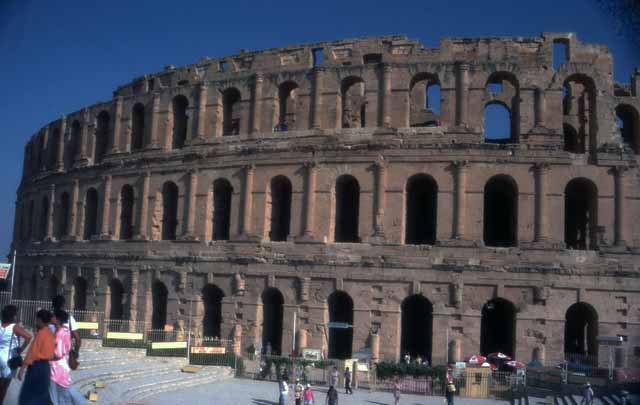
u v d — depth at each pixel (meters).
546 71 63.62
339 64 69.50
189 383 54.09
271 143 69.19
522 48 64.69
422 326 72.50
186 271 70.75
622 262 59.16
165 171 75.19
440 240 61.97
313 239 65.38
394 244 62.88
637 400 46.72
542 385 55.00
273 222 69.88
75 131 91.19
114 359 55.88
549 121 62.72
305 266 64.94
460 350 59.62
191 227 71.88
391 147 64.38
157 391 49.06
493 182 67.31
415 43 66.88
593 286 58.84
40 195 93.94
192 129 74.88
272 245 67.00
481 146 62.44
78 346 25.12
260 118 71.00
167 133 76.94
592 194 62.09
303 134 68.12
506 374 56.03
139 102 80.38
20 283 95.81
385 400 52.09
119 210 79.25
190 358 62.09
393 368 57.59
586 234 70.50
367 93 67.06
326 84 68.75
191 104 75.31
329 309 65.06
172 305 71.12
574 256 59.59
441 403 51.44
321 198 66.06
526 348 58.78
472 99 64.38
